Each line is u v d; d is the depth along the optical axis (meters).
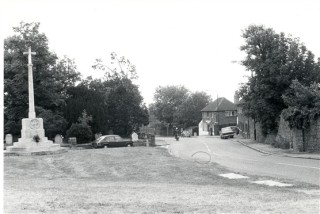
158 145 52.00
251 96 50.34
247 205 11.20
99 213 9.57
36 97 59.75
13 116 58.94
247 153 37.69
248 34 50.66
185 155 36.00
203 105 130.12
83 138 54.06
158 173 22.53
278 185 17.39
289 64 45.66
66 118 61.19
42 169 24.98
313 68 45.97
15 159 29.28
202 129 110.62
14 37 57.16
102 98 67.31
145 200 12.17
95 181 19.67
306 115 35.47
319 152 34.88
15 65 55.31
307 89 36.53
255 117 51.44
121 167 25.09
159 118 141.50
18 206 10.45
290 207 10.59
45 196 12.45
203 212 9.85
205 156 34.56
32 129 36.03
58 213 9.54
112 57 72.38
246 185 17.55
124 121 70.75
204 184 18.22
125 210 10.06
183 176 21.30
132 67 73.25
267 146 45.00
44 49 57.84
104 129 63.47
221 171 23.06
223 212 9.84
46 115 56.66
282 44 49.06
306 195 13.94
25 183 17.62
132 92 71.81
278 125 48.78
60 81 64.31
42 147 34.69
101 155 31.33
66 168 25.42
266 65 47.72
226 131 69.56
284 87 47.38
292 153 35.12
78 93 66.25
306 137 36.53
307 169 23.34
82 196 12.80
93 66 72.38
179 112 127.06
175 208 10.52
